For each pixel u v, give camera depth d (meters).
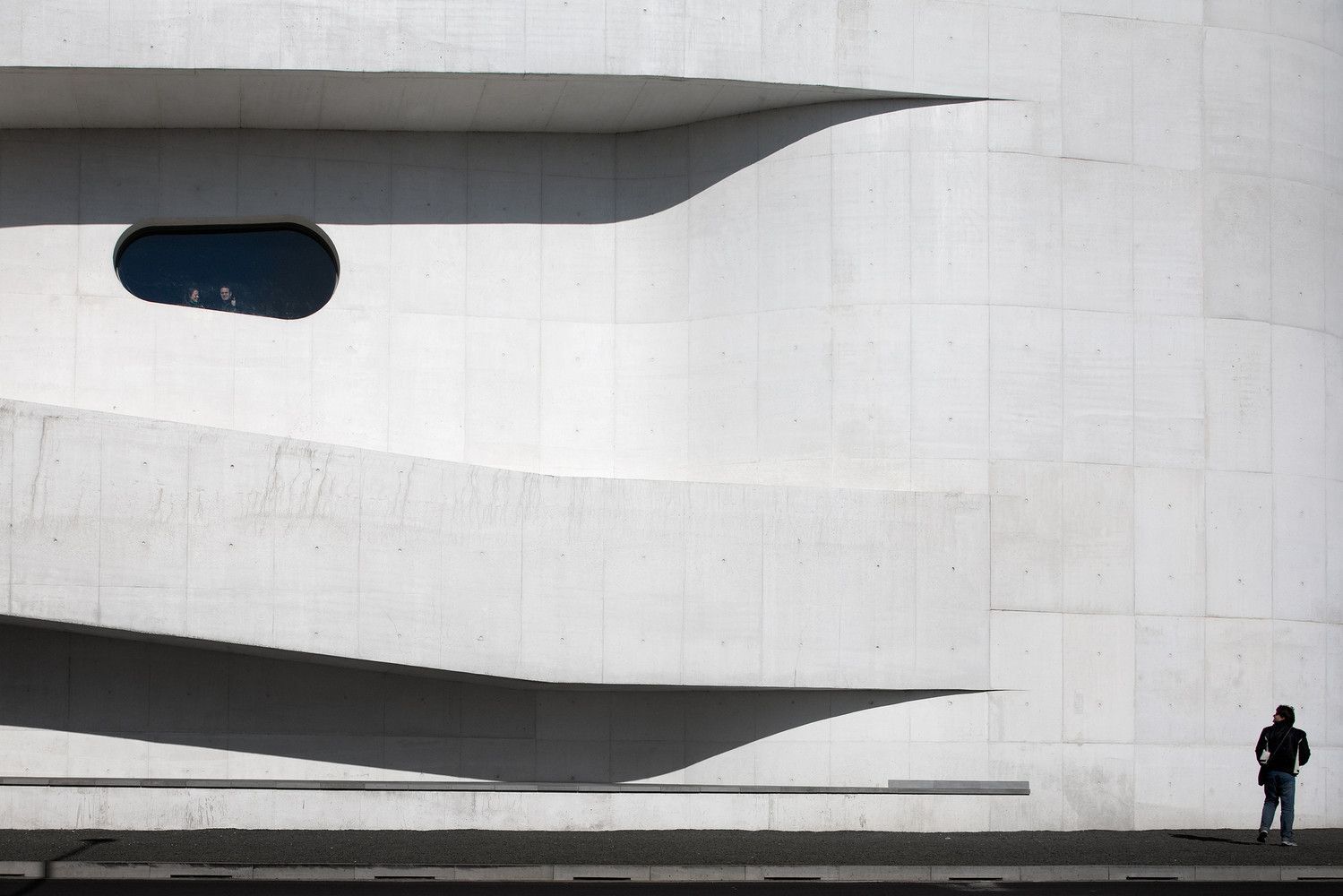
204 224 19.75
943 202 19.27
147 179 19.58
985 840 17.75
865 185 19.31
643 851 16.08
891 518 18.67
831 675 18.41
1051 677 19.00
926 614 18.67
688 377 19.83
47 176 19.39
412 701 19.08
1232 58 20.20
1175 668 19.36
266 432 19.30
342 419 19.45
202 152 19.70
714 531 18.28
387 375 19.61
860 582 18.55
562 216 20.20
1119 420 19.44
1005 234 19.31
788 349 19.33
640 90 18.92
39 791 17.80
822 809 18.55
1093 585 19.19
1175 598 19.45
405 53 18.19
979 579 18.80
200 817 17.92
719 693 19.08
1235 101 20.14
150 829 17.80
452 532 17.73
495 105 19.30
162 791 17.88
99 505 17.00
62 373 19.08
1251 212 20.11
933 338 19.11
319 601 17.34
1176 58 20.00
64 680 18.72
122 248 19.69
